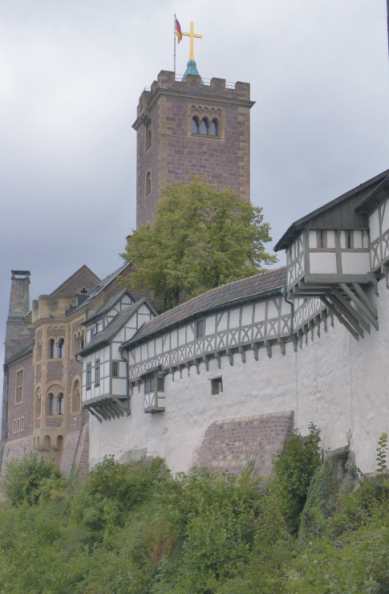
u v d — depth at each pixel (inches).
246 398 1729.8
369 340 1268.5
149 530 1567.4
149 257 2571.4
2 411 3508.9
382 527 996.6
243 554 1322.6
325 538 1075.9
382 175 1264.8
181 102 2955.2
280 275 1689.2
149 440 2096.5
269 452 1614.2
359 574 906.1
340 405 1402.6
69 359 2827.3
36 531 1849.2
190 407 1911.9
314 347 1525.6
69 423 2787.9
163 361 2048.5
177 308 2110.0
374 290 1251.2
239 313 1768.0
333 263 1262.3
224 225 2546.8
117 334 2282.2
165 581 1416.1
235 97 3004.4
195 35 3085.6
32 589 1593.3
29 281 3742.6
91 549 1756.9
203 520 1374.3
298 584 968.3
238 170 2987.2
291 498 1398.9
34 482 2379.4
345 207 1277.1
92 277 3174.2
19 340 3624.5
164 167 2918.3
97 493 1868.8
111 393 2235.5
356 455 1302.9
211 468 1750.7
